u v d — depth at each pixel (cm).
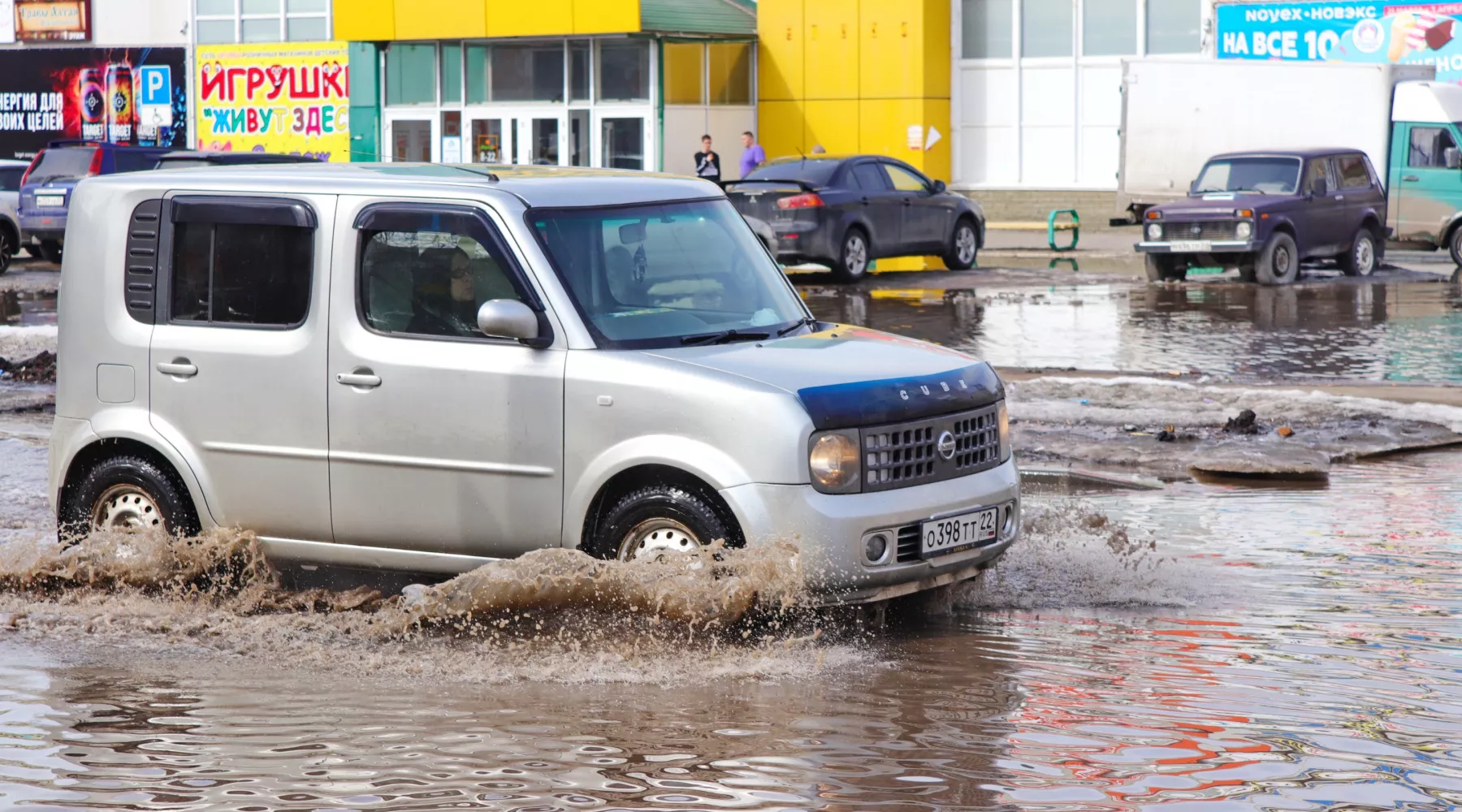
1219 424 1396
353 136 4853
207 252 869
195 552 860
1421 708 662
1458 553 951
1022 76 4475
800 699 680
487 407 800
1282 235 2895
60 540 910
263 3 4975
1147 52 4316
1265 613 820
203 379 863
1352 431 1384
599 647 764
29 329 2130
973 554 804
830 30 4506
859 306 2600
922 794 563
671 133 4409
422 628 795
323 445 838
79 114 5250
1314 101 3412
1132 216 3725
